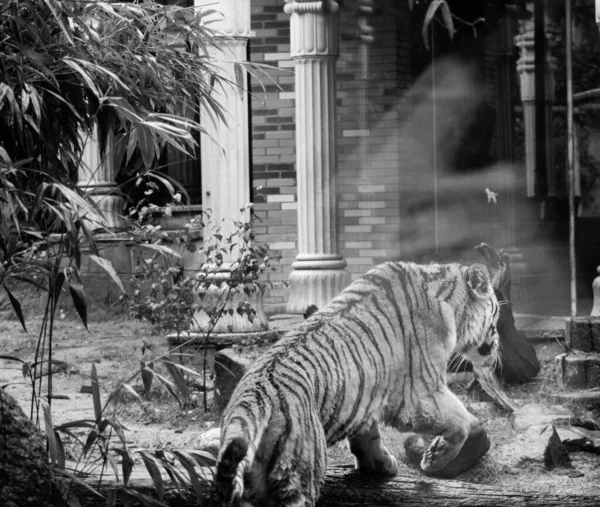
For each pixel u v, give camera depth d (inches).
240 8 448.8
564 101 620.1
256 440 217.0
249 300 445.7
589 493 279.6
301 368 237.0
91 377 226.8
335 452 325.1
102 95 236.4
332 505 262.4
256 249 421.4
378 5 583.5
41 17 226.2
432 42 592.1
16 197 218.5
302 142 513.0
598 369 398.9
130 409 393.1
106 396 414.6
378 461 267.0
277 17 574.9
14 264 225.0
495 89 617.3
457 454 271.3
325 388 240.2
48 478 195.8
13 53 227.1
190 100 270.7
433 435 271.7
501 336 398.9
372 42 584.4
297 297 510.6
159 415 384.5
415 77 592.1
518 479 302.5
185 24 272.1
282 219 578.6
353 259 590.2
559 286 592.1
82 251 228.1
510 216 609.0
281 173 577.9
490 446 316.8
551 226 606.9
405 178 588.1
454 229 598.5
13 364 502.0
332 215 514.3
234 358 386.9
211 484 243.9
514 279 592.7
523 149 617.3
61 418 370.9
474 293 277.3
